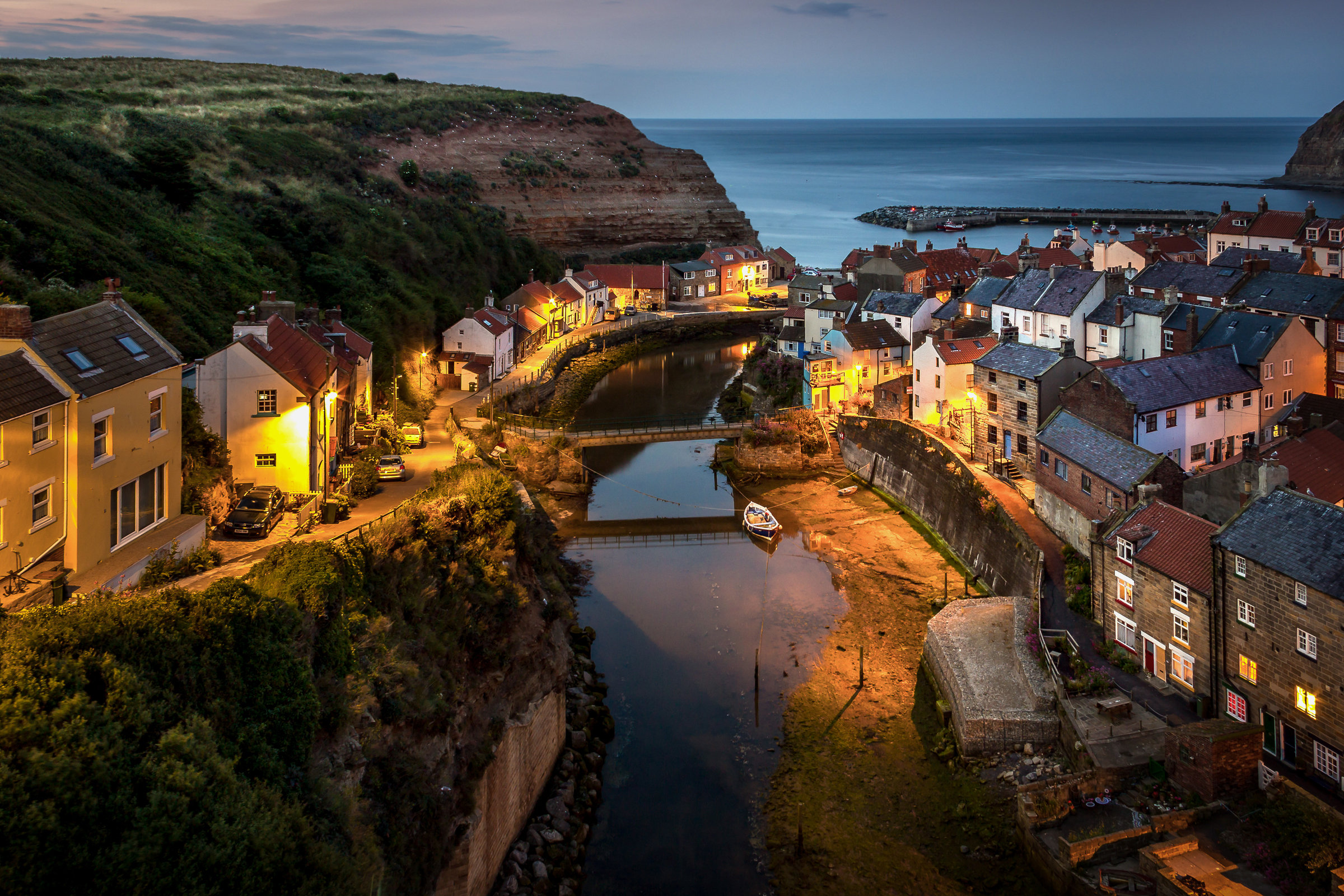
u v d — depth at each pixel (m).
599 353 129.62
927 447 72.88
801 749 44.28
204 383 50.75
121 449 37.94
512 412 94.69
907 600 59.03
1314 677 34.97
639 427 87.31
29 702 19.44
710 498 79.31
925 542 68.38
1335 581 34.06
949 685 46.25
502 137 196.25
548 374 111.50
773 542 69.00
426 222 140.62
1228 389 63.31
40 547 33.62
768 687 49.56
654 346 140.12
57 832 18.19
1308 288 75.19
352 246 113.94
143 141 111.94
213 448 49.34
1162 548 43.12
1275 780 33.53
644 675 50.97
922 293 115.69
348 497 53.22
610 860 37.75
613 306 154.50
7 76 136.00
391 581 34.88
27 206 69.81
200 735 22.14
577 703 47.19
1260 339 66.44
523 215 178.50
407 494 55.53
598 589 61.47
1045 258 122.38
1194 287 85.19
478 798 33.69
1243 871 31.56
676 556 67.00
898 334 96.75
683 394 113.06
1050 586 52.31
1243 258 102.81
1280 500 38.44
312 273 100.44
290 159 135.75
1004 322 86.62
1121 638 45.97
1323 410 60.84
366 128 173.38
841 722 46.25
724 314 148.12
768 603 59.12
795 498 78.56
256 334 53.84
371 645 31.55
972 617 51.62
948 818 39.09
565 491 78.62
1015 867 36.03
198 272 83.75
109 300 41.88
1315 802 31.92
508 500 45.69
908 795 40.81
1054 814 35.94
